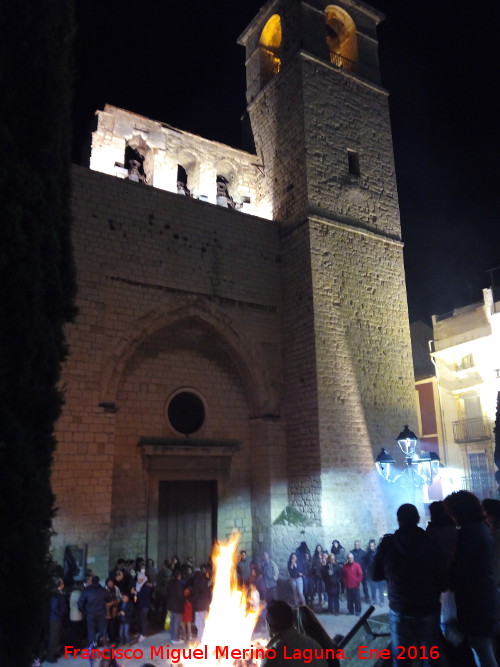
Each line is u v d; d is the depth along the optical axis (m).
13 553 5.30
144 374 17.00
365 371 18.78
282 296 19.47
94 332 15.54
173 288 17.25
